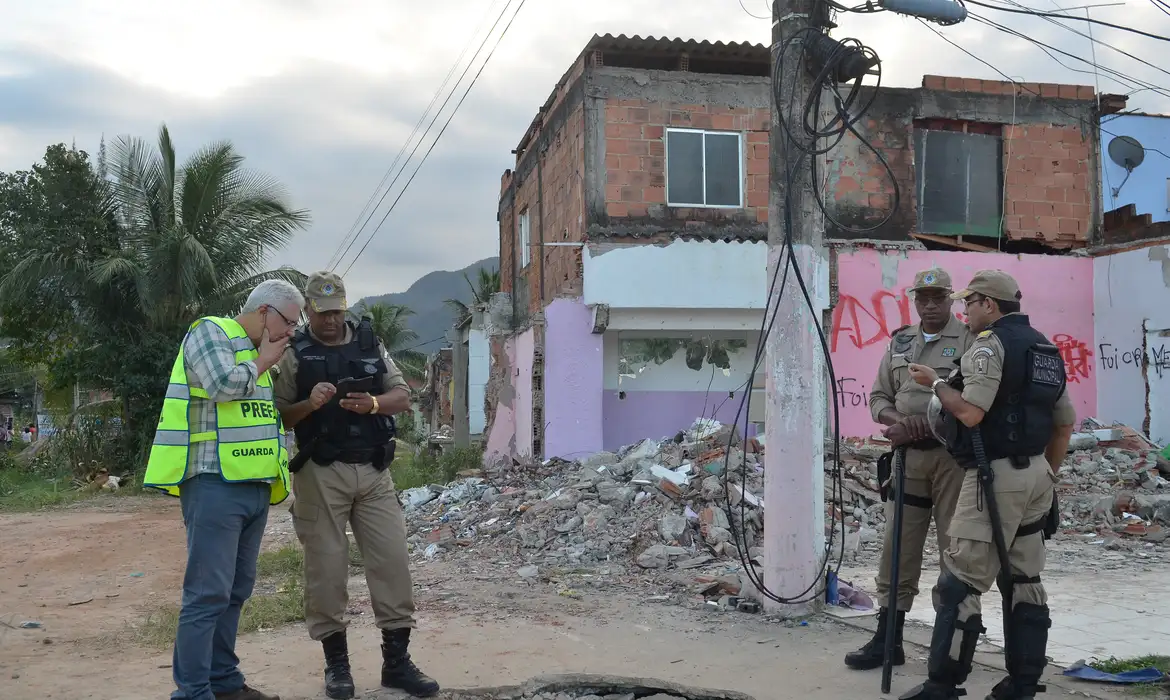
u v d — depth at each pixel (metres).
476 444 20.02
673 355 15.58
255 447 4.00
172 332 21.73
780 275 6.07
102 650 5.45
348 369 4.37
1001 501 4.06
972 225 15.82
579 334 14.64
